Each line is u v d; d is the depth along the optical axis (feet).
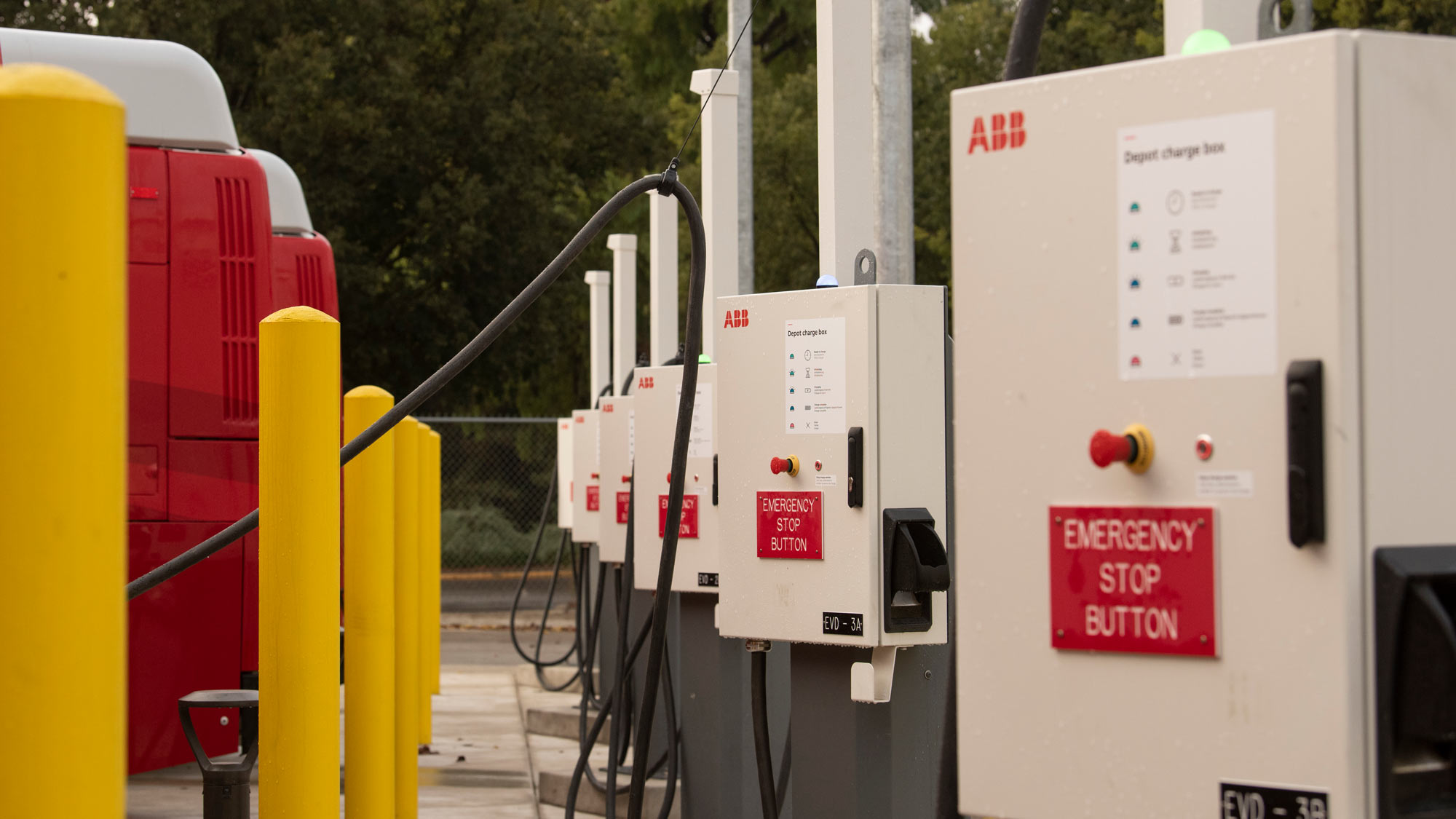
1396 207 7.05
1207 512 7.30
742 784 18.93
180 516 22.77
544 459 75.31
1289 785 7.10
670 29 107.34
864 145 16.17
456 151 84.02
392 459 16.76
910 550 13.47
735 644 19.10
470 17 85.30
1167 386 7.43
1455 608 7.17
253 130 75.87
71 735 6.23
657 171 92.32
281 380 12.32
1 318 6.18
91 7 77.36
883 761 14.01
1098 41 85.25
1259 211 7.16
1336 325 6.92
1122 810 7.61
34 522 6.17
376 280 78.02
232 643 23.00
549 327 85.30
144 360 22.77
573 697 36.70
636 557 20.45
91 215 6.27
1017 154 7.89
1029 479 7.88
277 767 12.28
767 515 14.21
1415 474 7.07
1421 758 7.16
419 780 25.94
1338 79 6.93
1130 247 7.54
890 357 13.75
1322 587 6.98
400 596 20.71
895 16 15.96
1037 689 7.88
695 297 14.32
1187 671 7.41
